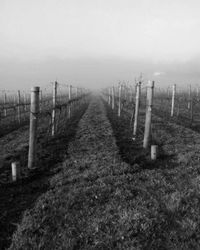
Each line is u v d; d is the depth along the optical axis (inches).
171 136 662.5
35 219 250.7
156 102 2011.6
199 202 279.4
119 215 250.1
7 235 238.8
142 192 307.4
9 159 479.8
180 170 390.9
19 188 346.9
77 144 575.8
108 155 477.1
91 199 291.1
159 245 207.6
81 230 231.8
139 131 748.6
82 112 1331.2
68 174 384.8
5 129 819.4
